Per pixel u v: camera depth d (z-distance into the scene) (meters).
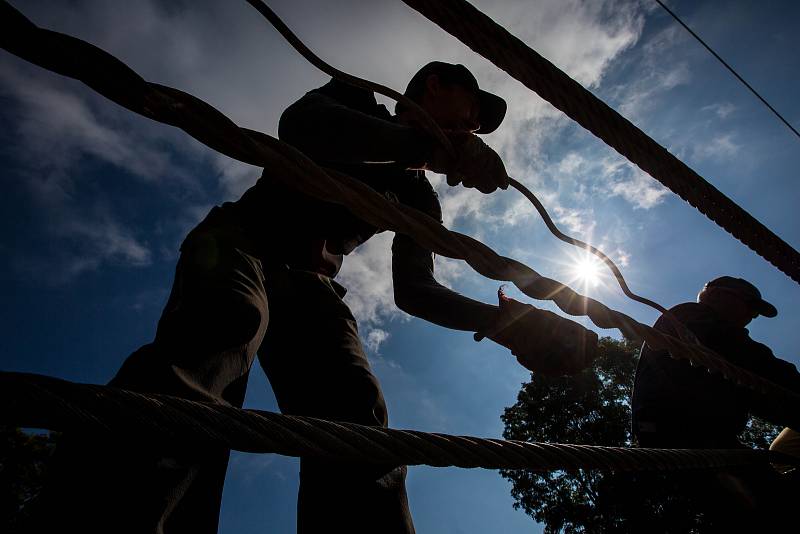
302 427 0.88
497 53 1.38
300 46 1.09
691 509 11.71
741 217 2.04
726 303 2.99
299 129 1.43
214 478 1.04
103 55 0.79
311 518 1.40
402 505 1.42
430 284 1.72
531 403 15.92
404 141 1.32
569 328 1.47
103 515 0.86
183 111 0.86
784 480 2.43
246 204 1.63
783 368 2.58
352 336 1.65
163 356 1.09
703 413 2.60
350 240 1.74
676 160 1.79
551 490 14.90
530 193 1.47
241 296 1.22
